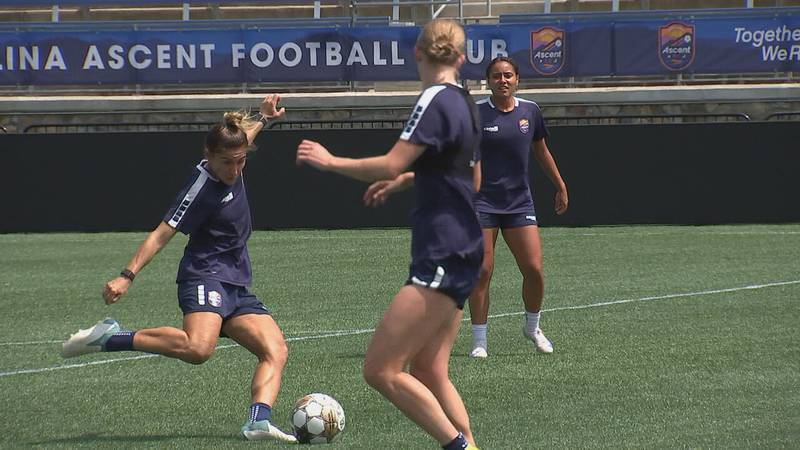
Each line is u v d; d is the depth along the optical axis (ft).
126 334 64.03
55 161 218.79
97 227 219.20
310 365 89.97
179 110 262.88
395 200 214.07
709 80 259.60
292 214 215.31
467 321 113.39
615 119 257.14
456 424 53.16
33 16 287.07
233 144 64.13
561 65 255.29
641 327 105.81
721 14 258.78
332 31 258.16
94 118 265.75
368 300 128.06
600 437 64.54
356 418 70.49
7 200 219.61
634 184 211.41
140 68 262.26
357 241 191.21
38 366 92.27
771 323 106.42
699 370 84.84
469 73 256.11
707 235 190.70
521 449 61.93
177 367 90.38
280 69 260.01
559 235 195.00
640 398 75.36
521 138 94.17
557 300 124.26
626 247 175.52
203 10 286.46
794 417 68.69
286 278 147.95
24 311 125.08
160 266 165.58
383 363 49.60
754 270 146.51
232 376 86.07
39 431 69.05
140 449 63.26
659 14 259.39
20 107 264.52
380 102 256.73
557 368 86.99
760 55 252.01
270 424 64.08
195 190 64.85
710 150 210.18
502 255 171.32
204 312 64.49
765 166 209.97
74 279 152.15
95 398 79.00
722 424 67.21
